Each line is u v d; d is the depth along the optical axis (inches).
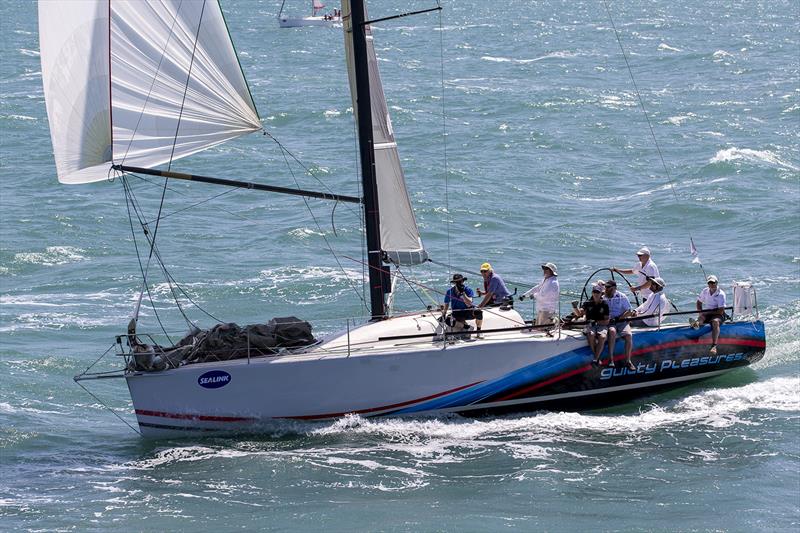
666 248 4990.2
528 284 4397.1
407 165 7190.0
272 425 2728.8
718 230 5334.6
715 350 3011.8
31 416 2962.6
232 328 2775.6
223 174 6948.8
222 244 5142.7
